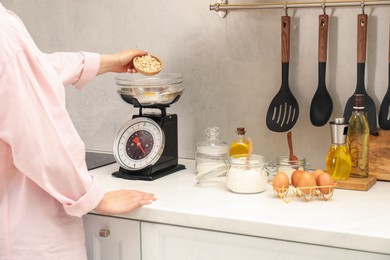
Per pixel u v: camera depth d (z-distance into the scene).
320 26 2.01
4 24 1.48
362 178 1.89
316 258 1.52
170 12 2.29
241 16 2.18
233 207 1.68
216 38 2.23
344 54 2.05
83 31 2.45
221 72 2.25
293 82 2.14
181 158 2.36
